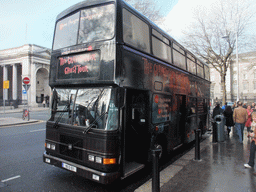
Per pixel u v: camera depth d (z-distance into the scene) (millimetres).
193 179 4715
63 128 4488
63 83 4648
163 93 5820
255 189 4188
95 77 4059
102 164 3711
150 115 5066
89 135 3957
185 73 7852
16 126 13828
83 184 4582
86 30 4398
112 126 3797
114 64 3824
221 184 4434
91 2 4434
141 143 5086
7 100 37469
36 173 5172
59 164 4457
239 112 9062
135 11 4695
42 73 45344
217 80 57062
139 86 4555
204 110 10883
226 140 9820
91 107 4070
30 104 38375
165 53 6164
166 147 6070
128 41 4285
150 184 4488
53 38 5207
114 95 3875
